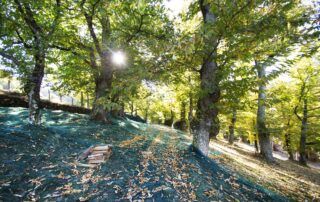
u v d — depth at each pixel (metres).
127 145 6.97
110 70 10.20
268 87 13.06
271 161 12.20
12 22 5.51
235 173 6.26
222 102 5.46
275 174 8.80
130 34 7.25
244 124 18.39
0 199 2.96
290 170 11.17
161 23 7.41
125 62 7.05
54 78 10.65
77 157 4.90
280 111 16.23
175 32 5.39
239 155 11.83
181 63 5.11
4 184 3.31
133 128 12.25
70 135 6.77
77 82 11.92
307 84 13.70
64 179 3.80
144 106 28.38
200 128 6.29
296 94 14.36
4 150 4.40
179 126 23.88
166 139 10.55
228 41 4.38
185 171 4.96
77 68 9.25
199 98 5.87
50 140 5.66
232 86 4.74
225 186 4.72
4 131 5.40
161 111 29.20
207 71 5.61
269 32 3.75
